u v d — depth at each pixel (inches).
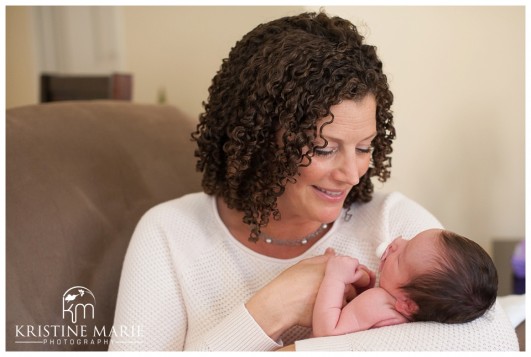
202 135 45.7
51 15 165.0
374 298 39.2
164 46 127.7
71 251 52.9
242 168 40.9
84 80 103.7
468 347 35.2
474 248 38.3
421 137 89.6
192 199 49.0
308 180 39.0
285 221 44.6
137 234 47.0
